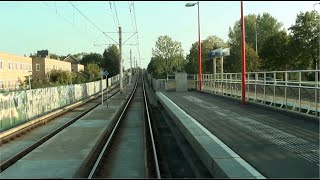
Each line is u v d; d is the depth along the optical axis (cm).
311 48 5316
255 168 932
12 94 2341
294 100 1858
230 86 3102
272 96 2141
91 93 6175
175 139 1859
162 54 10381
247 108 2255
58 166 1243
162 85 5384
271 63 6338
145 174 1198
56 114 3098
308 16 5350
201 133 1424
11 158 1384
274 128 1502
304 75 3058
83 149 1548
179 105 2602
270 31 10012
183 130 1656
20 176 1106
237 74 3134
